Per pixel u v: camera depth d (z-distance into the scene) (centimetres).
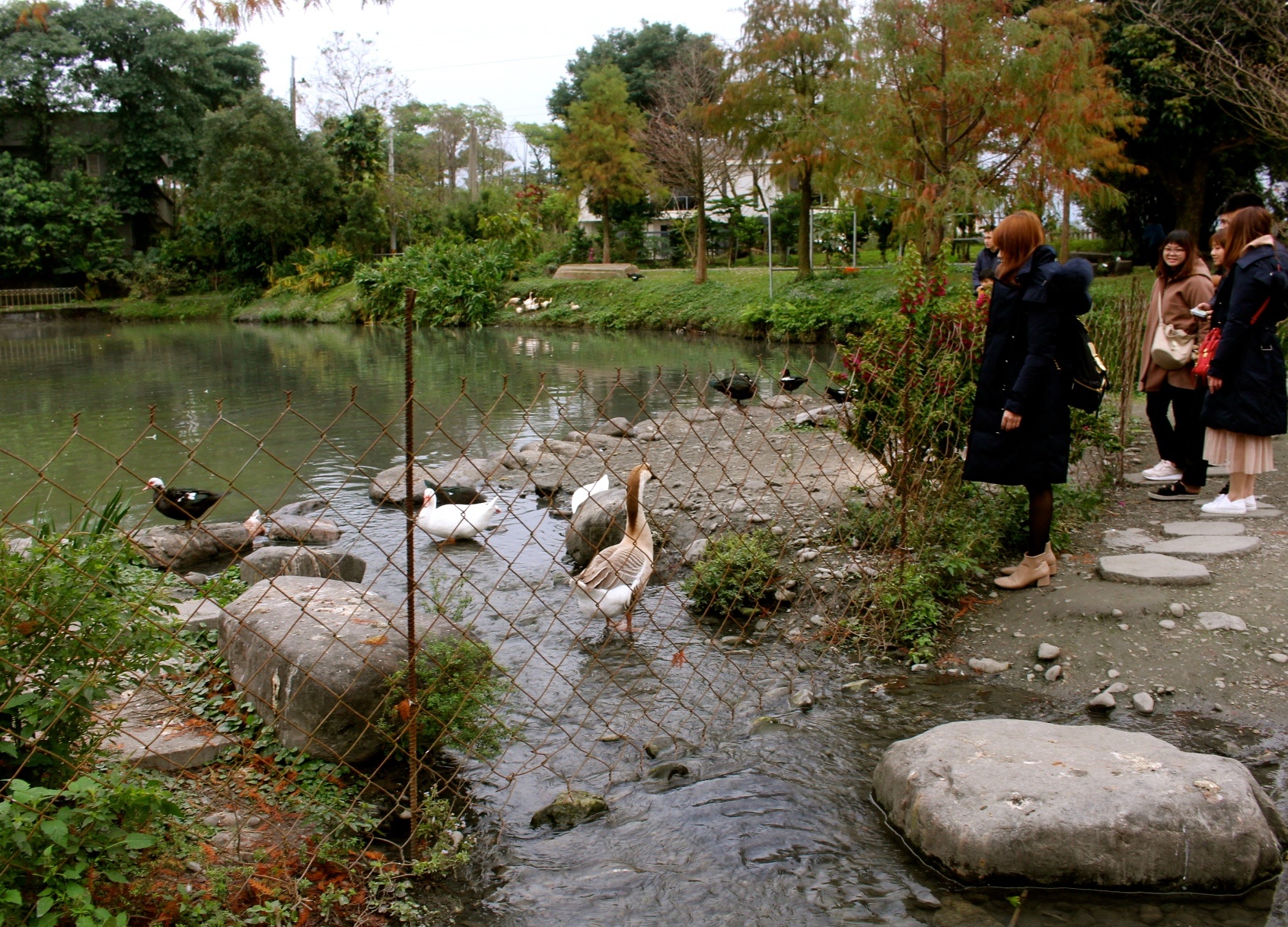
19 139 4966
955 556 545
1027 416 507
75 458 1166
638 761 414
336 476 1049
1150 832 318
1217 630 469
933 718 440
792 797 382
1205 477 667
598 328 3403
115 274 4741
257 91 4688
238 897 297
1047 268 493
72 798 277
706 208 4931
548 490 922
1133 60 2312
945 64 2048
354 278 4275
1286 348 1177
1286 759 385
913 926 305
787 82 2919
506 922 309
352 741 381
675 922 310
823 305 2727
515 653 535
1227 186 2833
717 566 593
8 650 276
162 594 323
